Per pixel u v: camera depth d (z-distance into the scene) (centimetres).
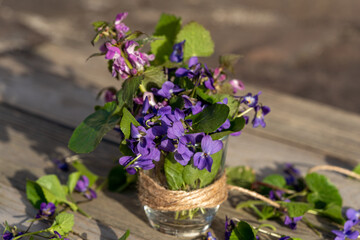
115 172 69
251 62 148
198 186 60
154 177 60
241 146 77
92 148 57
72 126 80
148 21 168
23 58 99
